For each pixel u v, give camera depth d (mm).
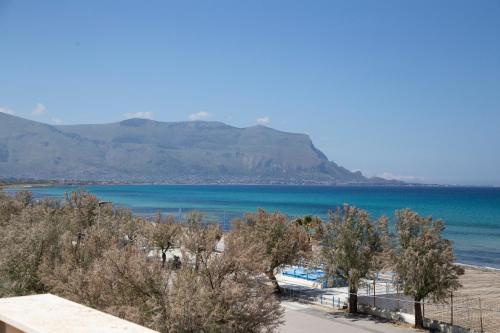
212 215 125750
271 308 19516
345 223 33469
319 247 38312
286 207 166250
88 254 25094
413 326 29406
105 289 19516
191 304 17766
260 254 23203
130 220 46531
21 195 65562
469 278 49750
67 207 52156
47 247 26109
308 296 37031
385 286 39969
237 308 18828
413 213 31344
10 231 27312
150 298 18688
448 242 30312
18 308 5750
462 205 177750
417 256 28938
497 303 37281
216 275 19500
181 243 21641
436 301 29312
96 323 5066
